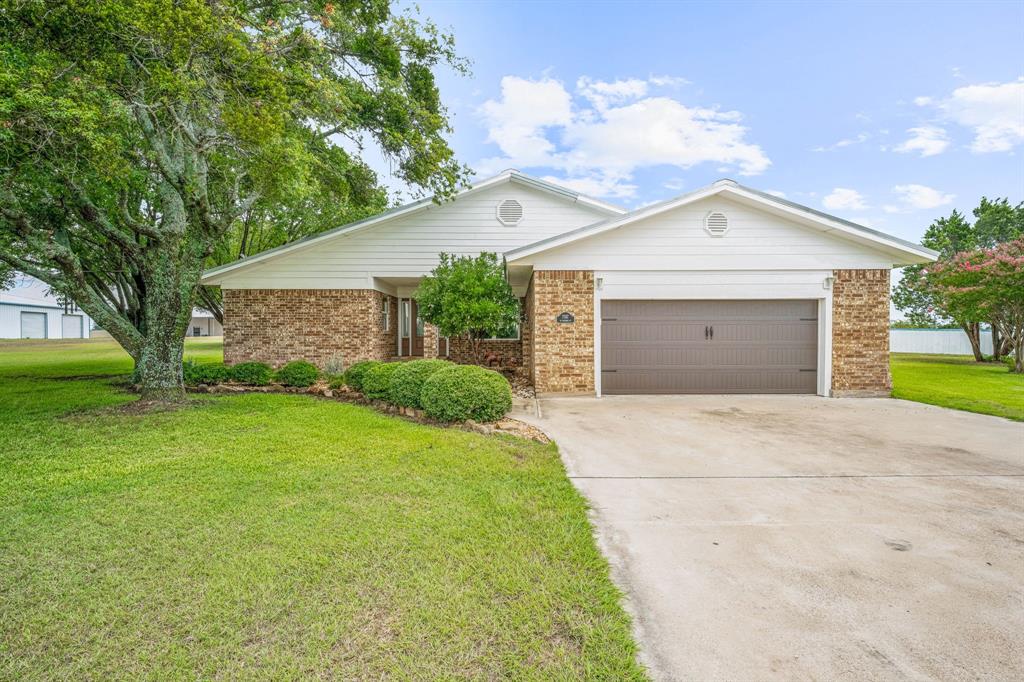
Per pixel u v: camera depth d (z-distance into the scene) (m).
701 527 3.73
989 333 23.02
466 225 13.63
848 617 2.58
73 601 2.67
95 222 8.94
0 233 9.05
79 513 3.88
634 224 10.66
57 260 8.59
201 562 3.09
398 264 13.63
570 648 2.32
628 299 10.68
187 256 9.23
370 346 13.67
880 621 2.54
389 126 11.49
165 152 8.69
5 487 4.47
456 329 10.84
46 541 3.38
